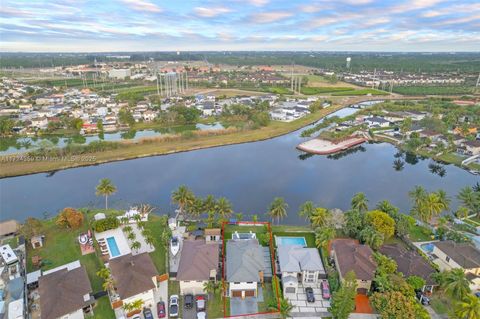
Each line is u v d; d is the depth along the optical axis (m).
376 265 62.06
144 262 62.59
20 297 57.50
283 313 54.16
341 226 78.94
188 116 198.50
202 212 85.75
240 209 100.19
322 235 71.75
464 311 50.62
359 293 60.31
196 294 60.34
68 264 67.69
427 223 84.81
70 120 182.88
